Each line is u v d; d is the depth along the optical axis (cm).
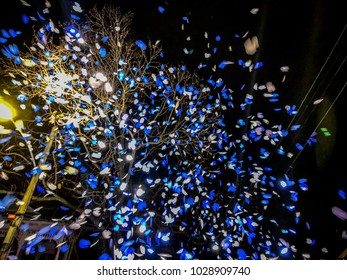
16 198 964
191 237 1206
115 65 987
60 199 929
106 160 1003
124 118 878
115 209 907
